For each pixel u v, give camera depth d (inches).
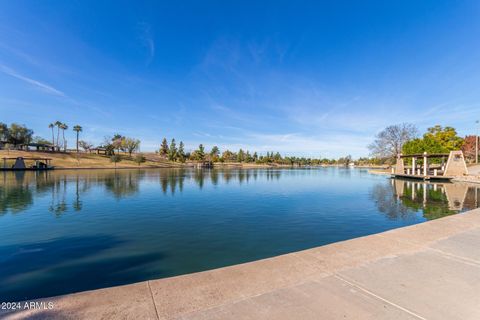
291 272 128.9
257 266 136.3
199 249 292.0
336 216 464.8
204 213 494.9
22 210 521.0
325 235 346.3
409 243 175.9
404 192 801.6
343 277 123.8
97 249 291.3
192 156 4212.6
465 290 111.7
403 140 2081.7
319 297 105.3
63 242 316.2
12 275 222.7
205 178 1424.7
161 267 242.1
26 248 293.4
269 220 434.3
